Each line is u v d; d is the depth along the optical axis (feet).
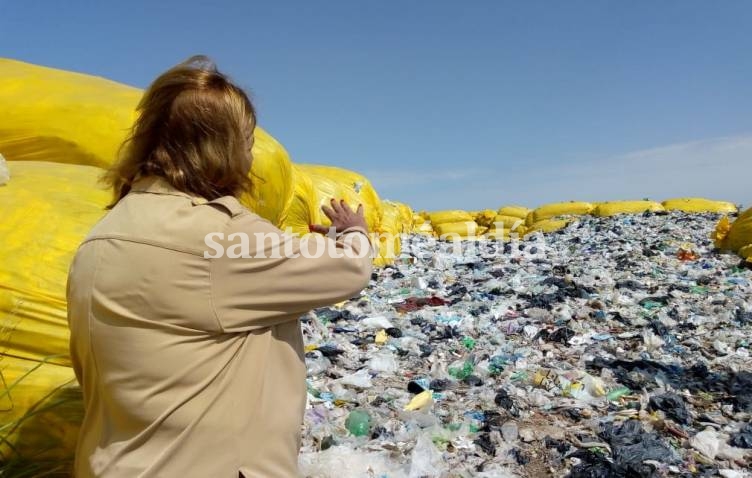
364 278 5.50
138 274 4.71
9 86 13.62
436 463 9.58
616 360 15.25
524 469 9.82
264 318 5.08
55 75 14.37
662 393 12.88
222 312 4.87
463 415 11.94
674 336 17.93
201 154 5.11
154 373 4.70
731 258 30.60
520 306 21.45
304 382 5.58
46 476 7.15
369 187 30.25
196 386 4.78
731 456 10.17
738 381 13.80
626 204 54.60
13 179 8.85
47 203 8.29
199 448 4.73
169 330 4.75
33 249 7.68
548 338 17.60
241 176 5.39
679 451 10.38
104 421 5.02
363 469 9.04
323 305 5.30
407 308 21.93
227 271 4.86
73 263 5.10
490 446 10.50
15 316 7.32
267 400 5.11
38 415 7.08
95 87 14.02
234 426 4.84
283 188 16.25
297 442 5.41
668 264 30.35
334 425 11.16
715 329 18.60
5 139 12.94
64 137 12.80
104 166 12.67
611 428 11.08
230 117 5.21
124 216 4.98
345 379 13.73
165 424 4.71
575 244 39.29
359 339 17.58
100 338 4.78
